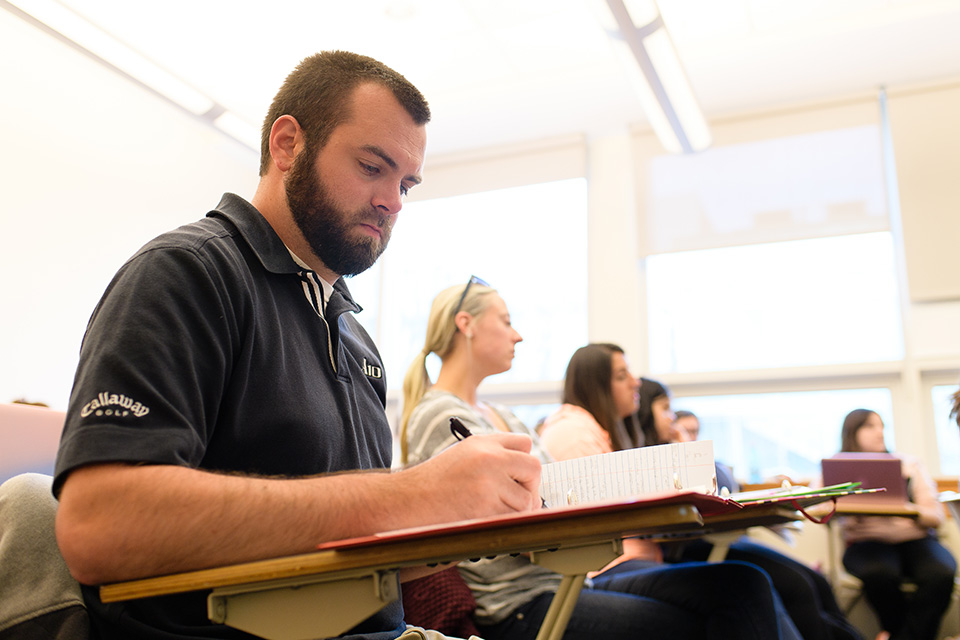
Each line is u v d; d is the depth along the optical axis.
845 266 4.80
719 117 5.10
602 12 3.18
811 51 4.41
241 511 0.65
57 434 0.96
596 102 4.95
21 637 0.73
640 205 5.14
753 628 1.38
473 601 1.41
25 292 3.73
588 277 5.21
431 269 5.61
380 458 1.08
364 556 0.61
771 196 4.90
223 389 0.82
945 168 4.59
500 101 4.95
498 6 3.95
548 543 0.65
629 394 2.26
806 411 4.74
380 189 1.02
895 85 4.78
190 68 4.34
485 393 5.30
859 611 3.52
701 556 2.63
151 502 0.64
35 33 3.87
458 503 0.71
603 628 1.41
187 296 0.79
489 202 5.57
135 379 0.70
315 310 1.01
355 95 1.01
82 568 0.64
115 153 4.27
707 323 5.00
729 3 3.99
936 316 4.48
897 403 4.57
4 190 3.68
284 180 1.03
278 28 4.03
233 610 0.64
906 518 3.29
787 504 1.13
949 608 3.20
